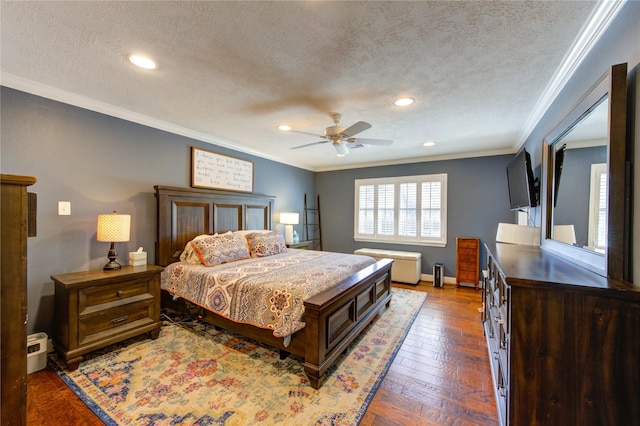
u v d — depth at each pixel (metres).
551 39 1.59
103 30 1.52
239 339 2.62
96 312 2.20
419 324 3.01
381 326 2.95
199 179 3.64
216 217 3.77
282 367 2.14
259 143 4.13
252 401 1.74
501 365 1.54
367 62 1.86
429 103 2.55
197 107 2.71
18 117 2.17
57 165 2.39
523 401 1.18
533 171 2.99
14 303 1.21
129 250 2.91
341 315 2.27
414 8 1.34
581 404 1.10
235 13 1.38
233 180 4.17
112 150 2.77
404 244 5.28
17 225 1.22
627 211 1.18
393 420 1.59
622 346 1.04
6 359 1.19
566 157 1.88
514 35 1.56
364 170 5.73
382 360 2.26
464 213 4.73
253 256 3.58
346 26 1.48
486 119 2.97
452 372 2.09
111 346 2.46
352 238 5.88
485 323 2.69
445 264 4.90
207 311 2.65
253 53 1.75
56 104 2.38
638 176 1.13
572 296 1.11
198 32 1.54
